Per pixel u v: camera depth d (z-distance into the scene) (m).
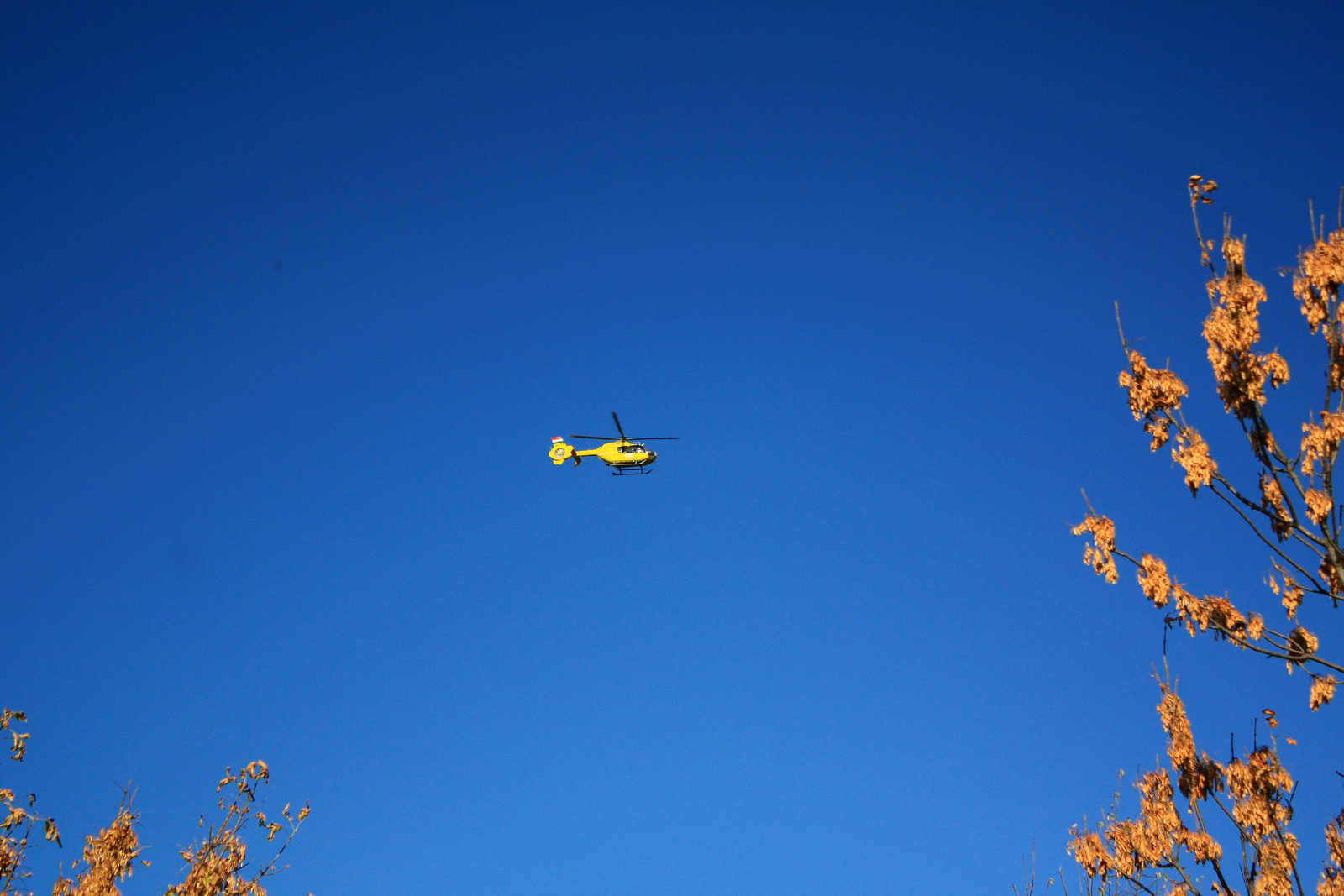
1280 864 12.46
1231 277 11.98
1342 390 11.35
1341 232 11.58
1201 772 13.48
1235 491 11.84
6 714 14.52
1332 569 11.38
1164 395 12.27
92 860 14.24
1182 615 12.15
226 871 14.68
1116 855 14.16
